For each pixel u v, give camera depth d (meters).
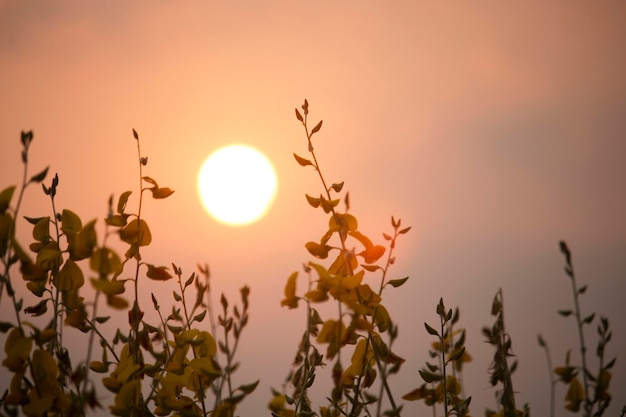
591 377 1.88
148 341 1.92
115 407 1.88
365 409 1.88
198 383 1.92
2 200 1.81
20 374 1.83
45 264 1.91
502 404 1.90
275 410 1.91
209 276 1.91
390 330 1.84
